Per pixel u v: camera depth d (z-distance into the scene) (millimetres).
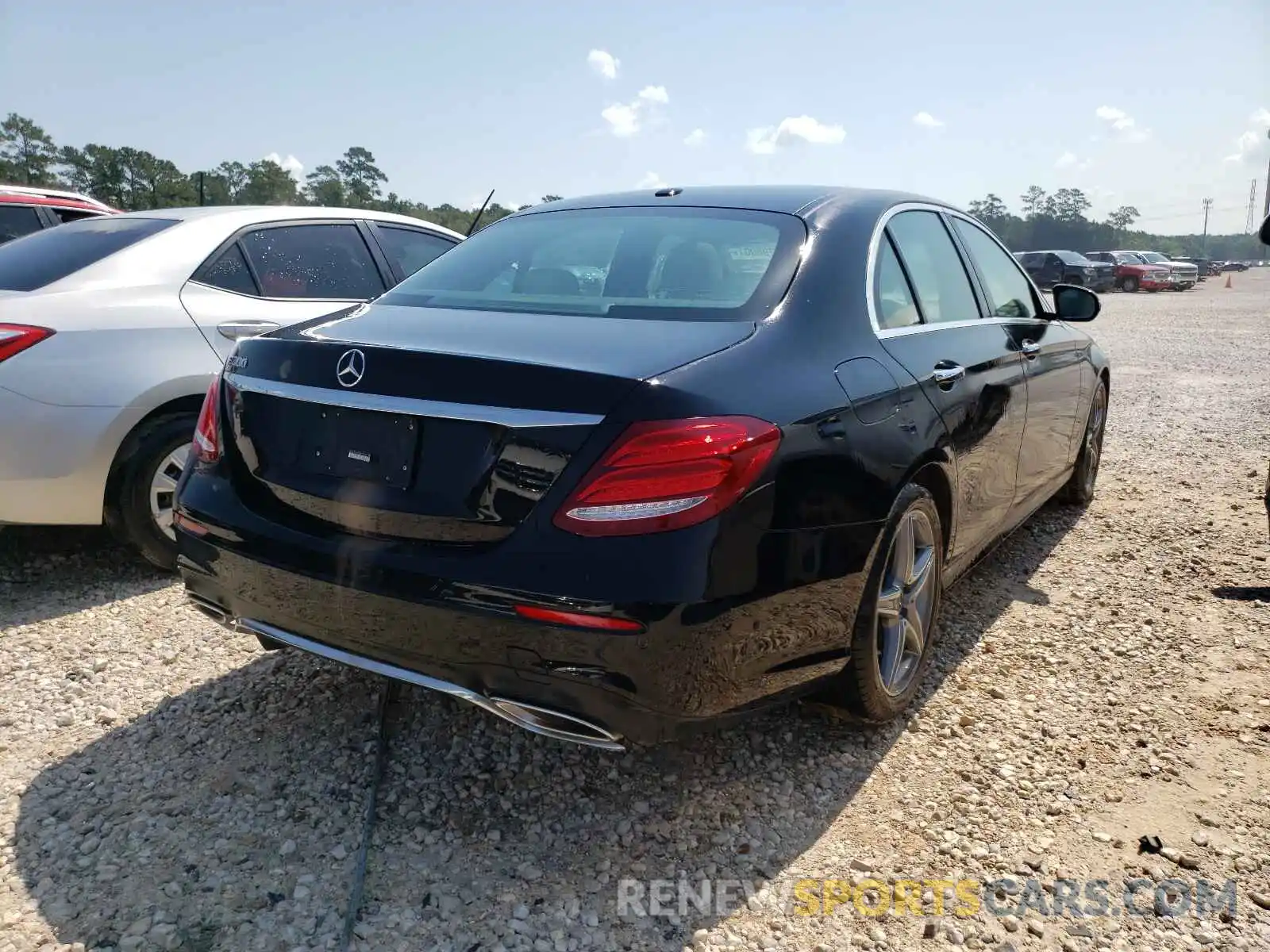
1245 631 3852
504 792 2727
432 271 3400
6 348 3756
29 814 2564
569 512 2135
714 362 2334
